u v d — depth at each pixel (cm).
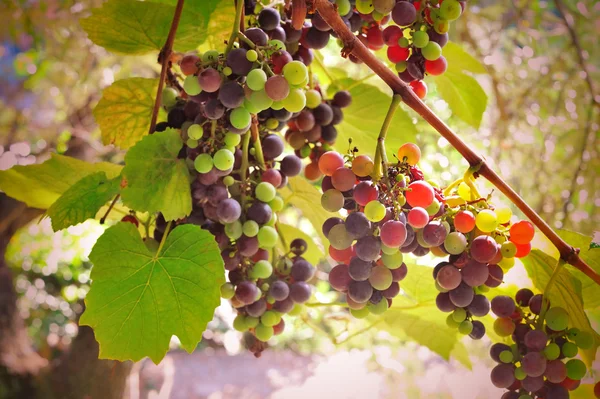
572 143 154
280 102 50
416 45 51
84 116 184
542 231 51
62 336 243
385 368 244
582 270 51
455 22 136
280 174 58
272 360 313
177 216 52
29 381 163
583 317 54
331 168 48
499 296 55
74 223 54
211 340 326
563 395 52
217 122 52
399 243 45
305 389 277
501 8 153
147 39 63
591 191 147
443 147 139
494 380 54
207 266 51
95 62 182
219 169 52
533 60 160
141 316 51
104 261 51
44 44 172
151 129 57
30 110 230
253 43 50
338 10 51
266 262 56
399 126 71
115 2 60
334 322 98
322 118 61
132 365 82
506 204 105
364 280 48
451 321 53
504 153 158
